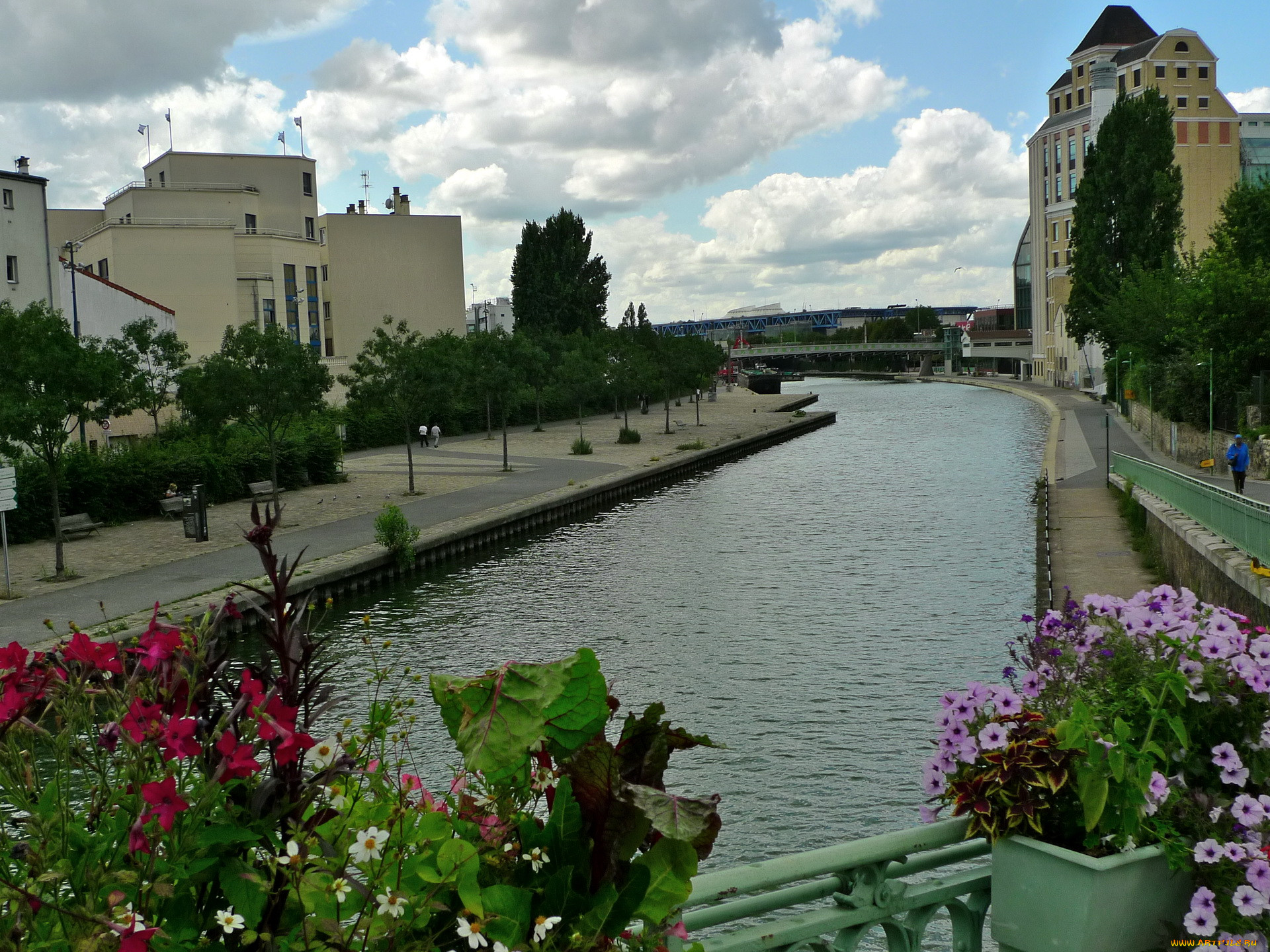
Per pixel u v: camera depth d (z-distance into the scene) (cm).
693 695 1869
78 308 5194
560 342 9312
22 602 2308
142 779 207
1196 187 9981
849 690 1870
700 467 5900
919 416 9500
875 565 3052
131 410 3716
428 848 227
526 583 2941
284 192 8531
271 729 211
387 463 5491
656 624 2416
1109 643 361
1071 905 305
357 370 4247
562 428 7888
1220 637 352
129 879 198
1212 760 345
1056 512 3469
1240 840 316
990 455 6069
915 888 310
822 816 1351
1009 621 2350
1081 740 310
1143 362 6475
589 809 235
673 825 223
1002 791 312
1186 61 9925
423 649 2225
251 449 4188
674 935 238
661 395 10356
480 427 7475
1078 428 6819
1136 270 6588
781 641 2227
